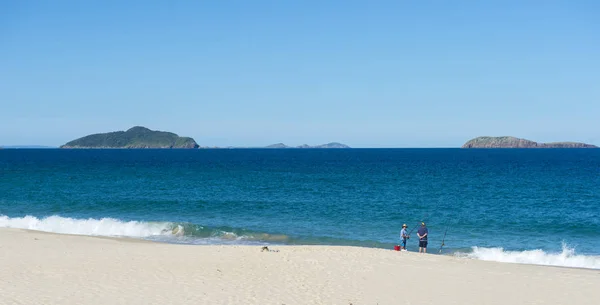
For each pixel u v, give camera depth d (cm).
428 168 10381
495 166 11262
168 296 1391
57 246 2239
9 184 5881
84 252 2088
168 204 4200
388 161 14888
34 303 1291
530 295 1502
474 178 7369
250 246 2330
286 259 1977
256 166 11312
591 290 1571
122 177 7219
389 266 1886
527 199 4731
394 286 1578
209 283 1554
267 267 1816
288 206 4141
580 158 16762
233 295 1420
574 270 1950
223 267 1800
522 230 3177
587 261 2297
